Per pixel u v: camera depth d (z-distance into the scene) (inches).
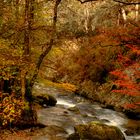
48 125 543.5
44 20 575.5
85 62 1023.6
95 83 969.5
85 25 1100.5
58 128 530.6
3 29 488.1
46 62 660.7
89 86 977.5
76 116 651.5
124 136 502.3
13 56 415.5
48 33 546.6
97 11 887.1
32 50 570.3
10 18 497.0
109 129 482.6
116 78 881.5
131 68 586.9
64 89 1024.2
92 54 981.8
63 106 757.3
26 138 463.5
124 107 732.0
